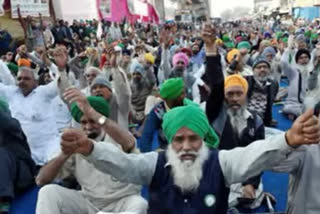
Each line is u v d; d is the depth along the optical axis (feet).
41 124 19.42
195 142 7.95
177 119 7.94
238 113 13.04
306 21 135.33
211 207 7.79
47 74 25.55
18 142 16.44
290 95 26.89
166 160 8.18
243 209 14.16
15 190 16.51
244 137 12.84
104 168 7.79
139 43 45.50
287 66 26.89
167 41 26.00
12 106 19.70
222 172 7.86
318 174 8.71
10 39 42.32
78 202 10.61
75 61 26.45
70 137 7.57
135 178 8.02
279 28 112.47
